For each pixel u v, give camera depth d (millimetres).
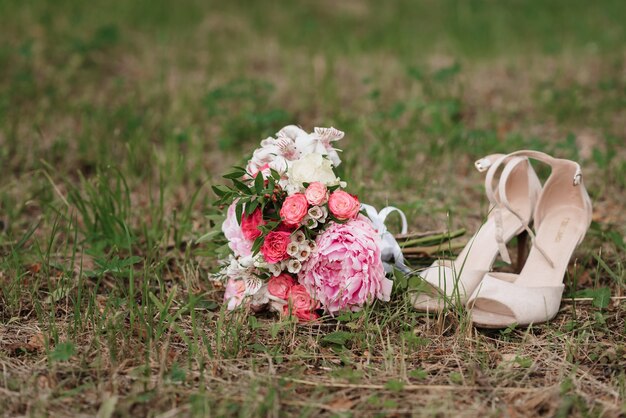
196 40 7199
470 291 2615
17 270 2816
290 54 6891
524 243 2982
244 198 2504
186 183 4059
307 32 7711
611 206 3729
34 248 3135
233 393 2160
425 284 2643
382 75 6238
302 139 2619
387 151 4281
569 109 5172
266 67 6516
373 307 2561
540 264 2846
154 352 2383
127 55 6496
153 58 6484
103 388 2162
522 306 2510
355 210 2516
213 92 5020
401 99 5551
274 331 2434
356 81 6102
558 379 2260
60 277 2889
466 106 5422
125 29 7215
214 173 4168
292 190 2518
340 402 2131
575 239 2879
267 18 8312
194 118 5035
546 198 2963
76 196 3422
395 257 2725
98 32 6387
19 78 5223
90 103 5160
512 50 7082
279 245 2490
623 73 6105
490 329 2588
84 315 2670
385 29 8016
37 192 3639
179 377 2213
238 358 2371
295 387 2199
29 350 2420
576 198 2938
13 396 2131
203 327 2588
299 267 2520
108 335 2377
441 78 5320
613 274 2852
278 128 4820
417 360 2395
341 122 4742
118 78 5754
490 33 7785
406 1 9555
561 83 5949
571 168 2814
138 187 3945
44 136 4574
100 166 4090
